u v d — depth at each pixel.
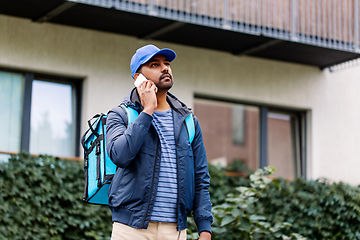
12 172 6.28
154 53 2.96
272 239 5.47
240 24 7.36
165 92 3.02
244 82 8.37
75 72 7.24
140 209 2.78
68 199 6.48
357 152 9.12
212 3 7.13
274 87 8.59
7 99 7.00
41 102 7.21
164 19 6.91
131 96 3.01
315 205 6.93
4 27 6.91
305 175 8.84
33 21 7.05
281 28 7.64
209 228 3.02
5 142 6.92
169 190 2.86
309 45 7.82
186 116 3.04
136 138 2.73
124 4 6.54
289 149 8.87
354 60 8.67
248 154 9.91
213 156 10.68
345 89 9.17
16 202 6.19
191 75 8.00
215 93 8.13
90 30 7.40
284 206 7.00
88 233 6.50
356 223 6.65
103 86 7.37
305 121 8.97
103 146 2.98
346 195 6.82
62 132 7.27
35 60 7.02
